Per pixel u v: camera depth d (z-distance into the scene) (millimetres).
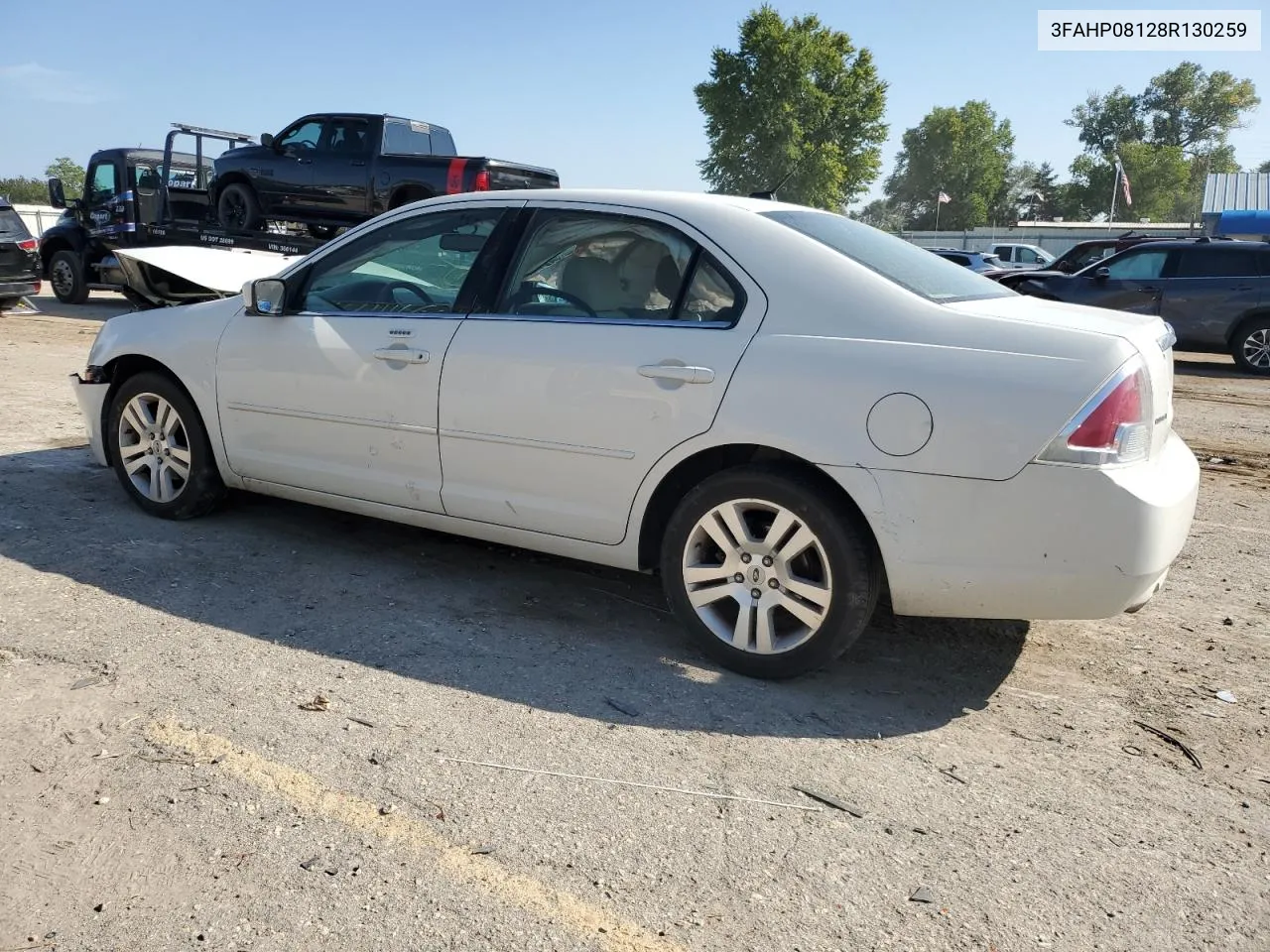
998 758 3137
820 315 3436
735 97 60156
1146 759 3158
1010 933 2322
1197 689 3666
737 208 3756
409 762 2945
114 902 2312
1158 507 3074
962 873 2541
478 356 3967
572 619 4105
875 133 62312
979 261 23688
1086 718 3424
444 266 4215
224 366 4703
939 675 3727
